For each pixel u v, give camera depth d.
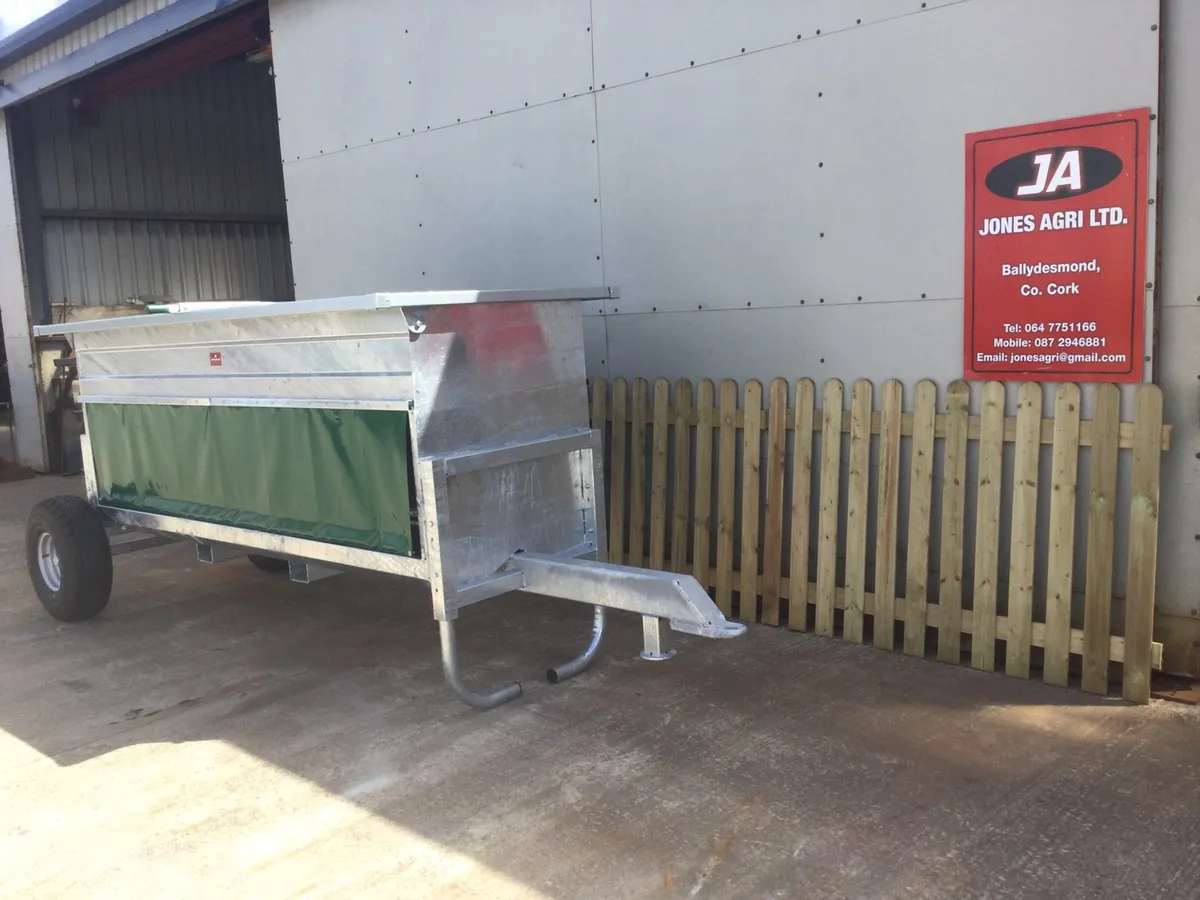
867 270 4.43
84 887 2.82
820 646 4.48
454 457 3.58
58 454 11.12
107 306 11.87
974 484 4.18
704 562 5.06
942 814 2.95
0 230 11.33
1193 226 3.56
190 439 4.65
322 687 4.27
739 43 4.73
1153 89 3.56
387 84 6.62
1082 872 2.64
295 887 2.76
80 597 5.18
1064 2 3.73
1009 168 3.94
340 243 7.25
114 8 8.36
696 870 2.74
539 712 3.86
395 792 3.28
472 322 3.68
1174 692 3.74
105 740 3.83
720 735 3.57
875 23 4.25
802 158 4.58
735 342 4.97
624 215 5.37
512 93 5.83
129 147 12.02
